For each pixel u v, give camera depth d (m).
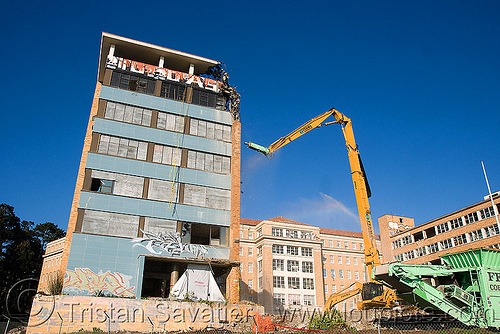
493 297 23.34
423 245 61.41
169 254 34.09
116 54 43.62
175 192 36.94
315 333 26.77
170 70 42.31
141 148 37.56
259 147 36.59
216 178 39.16
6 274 61.31
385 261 72.44
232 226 37.62
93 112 37.72
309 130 37.00
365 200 33.88
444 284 25.89
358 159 35.59
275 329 29.94
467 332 21.72
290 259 74.31
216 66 45.28
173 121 39.97
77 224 32.59
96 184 35.06
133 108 39.03
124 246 33.12
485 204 50.25
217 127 41.84
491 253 24.27
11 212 67.25
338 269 82.06
